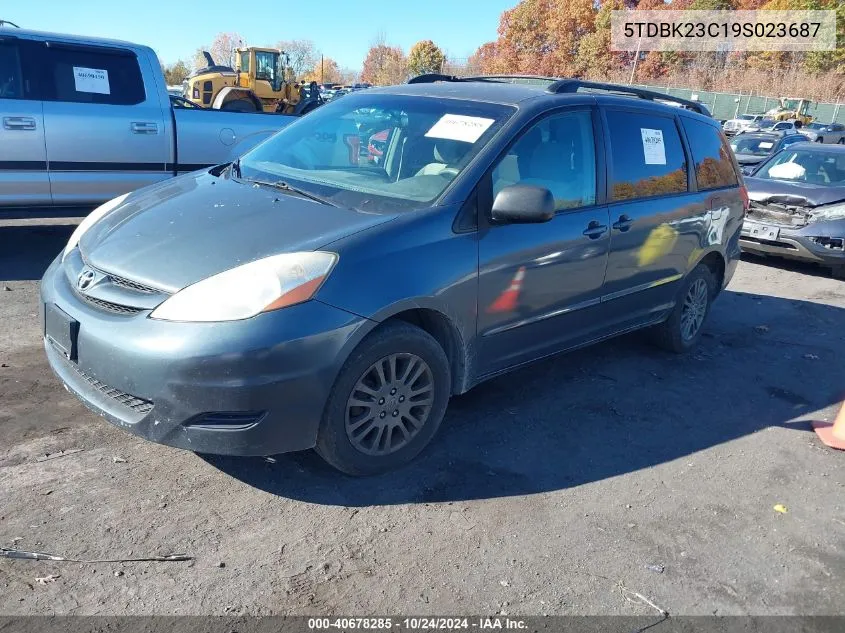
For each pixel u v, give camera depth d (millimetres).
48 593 2422
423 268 3180
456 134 3732
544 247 3752
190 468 3238
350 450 3109
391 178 3676
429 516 3045
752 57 74688
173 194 3770
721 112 62406
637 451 3807
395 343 3098
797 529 3217
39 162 6285
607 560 2867
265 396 2764
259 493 3102
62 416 3590
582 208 4059
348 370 2959
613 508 3238
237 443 2811
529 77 4754
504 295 3602
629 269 4438
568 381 4664
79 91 6469
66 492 2975
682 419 4262
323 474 3279
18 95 6160
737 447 3969
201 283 2822
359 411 3121
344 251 2979
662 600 2668
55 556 2598
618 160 4344
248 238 3070
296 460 3375
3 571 2500
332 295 2883
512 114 3775
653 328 5285
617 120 4402
